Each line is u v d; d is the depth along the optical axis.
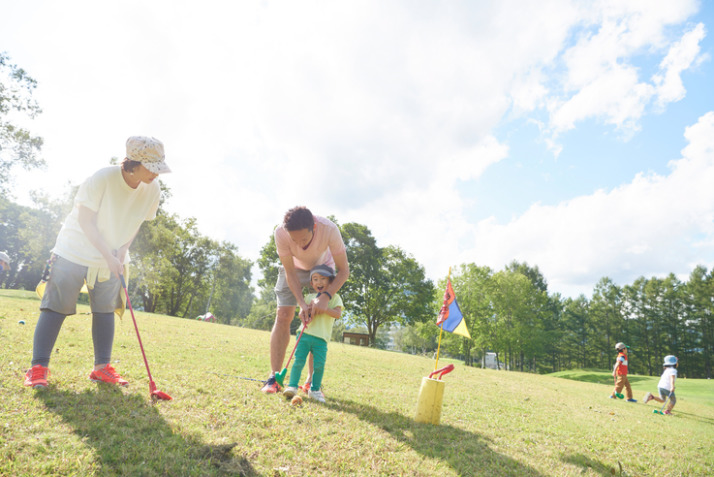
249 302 63.25
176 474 1.56
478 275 46.28
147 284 34.03
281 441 2.09
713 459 3.31
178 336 6.52
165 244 33.84
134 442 1.77
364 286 39.41
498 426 3.39
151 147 2.74
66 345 3.91
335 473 1.81
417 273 40.28
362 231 39.91
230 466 1.69
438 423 3.04
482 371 12.26
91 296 2.78
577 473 2.33
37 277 45.59
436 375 3.28
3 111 20.00
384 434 2.51
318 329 3.40
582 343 67.62
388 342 84.50
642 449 3.31
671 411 7.84
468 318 45.75
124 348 4.40
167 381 3.02
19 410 1.93
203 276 49.03
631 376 23.42
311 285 3.68
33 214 42.53
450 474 1.98
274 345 3.62
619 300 62.94
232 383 3.32
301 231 3.10
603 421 4.71
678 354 57.94
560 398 6.98
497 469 2.17
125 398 2.37
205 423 2.17
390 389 4.58
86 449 1.63
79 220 2.63
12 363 2.76
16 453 1.51
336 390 3.99
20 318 5.59
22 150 20.44
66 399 2.20
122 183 2.81
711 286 55.88
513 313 45.72
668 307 59.59
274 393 3.20
